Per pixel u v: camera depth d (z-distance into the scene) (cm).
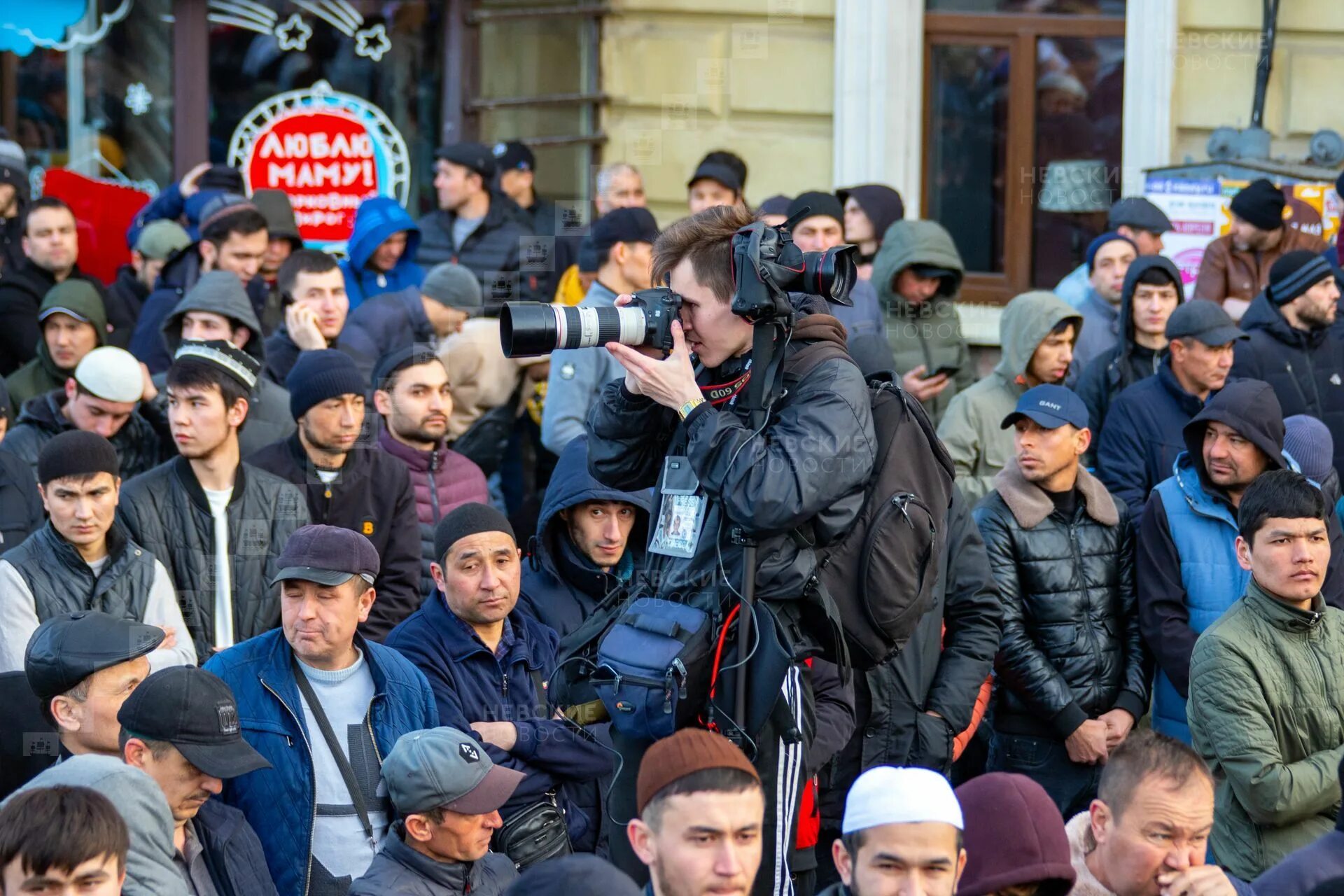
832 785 698
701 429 514
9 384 955
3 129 1240
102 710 618
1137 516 857
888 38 1284
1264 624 682
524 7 1315
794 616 539
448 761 593
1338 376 992
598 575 763
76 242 1086
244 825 618
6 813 494
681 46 1302
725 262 530
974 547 739
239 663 651
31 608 712
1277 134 1261
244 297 933
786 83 1298
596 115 1312
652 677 522
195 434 769
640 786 490
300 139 1340
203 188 1196
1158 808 554
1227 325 898
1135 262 990
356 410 810
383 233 1105
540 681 716
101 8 1323
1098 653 801
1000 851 526
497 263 1179
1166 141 1276
